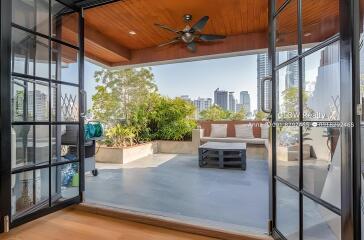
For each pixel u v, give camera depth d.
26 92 2.15
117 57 5.14
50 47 2.37
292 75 1.68
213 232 1.88
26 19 2.15
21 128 2.11
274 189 1.80
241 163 4.55
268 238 1.78
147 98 7.41
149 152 6.53
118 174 4.16
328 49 1.39
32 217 2.11
